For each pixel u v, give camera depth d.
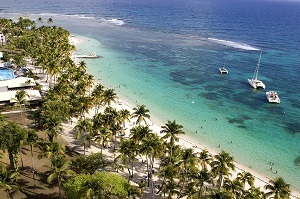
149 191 74.81
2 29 199.25
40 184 71.81
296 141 104.62
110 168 80.38
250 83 154.12
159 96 136.25
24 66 151.50
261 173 86.00
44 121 81.88
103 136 80.25
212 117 119.06
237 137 105.12
